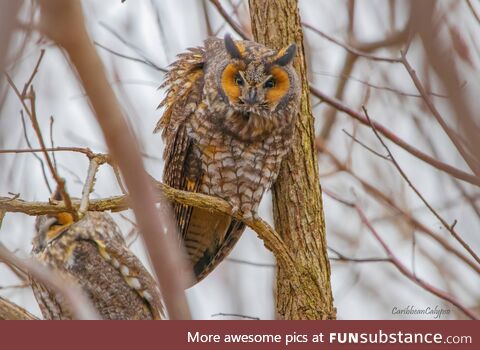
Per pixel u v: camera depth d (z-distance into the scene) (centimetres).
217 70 1016
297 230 941
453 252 991
